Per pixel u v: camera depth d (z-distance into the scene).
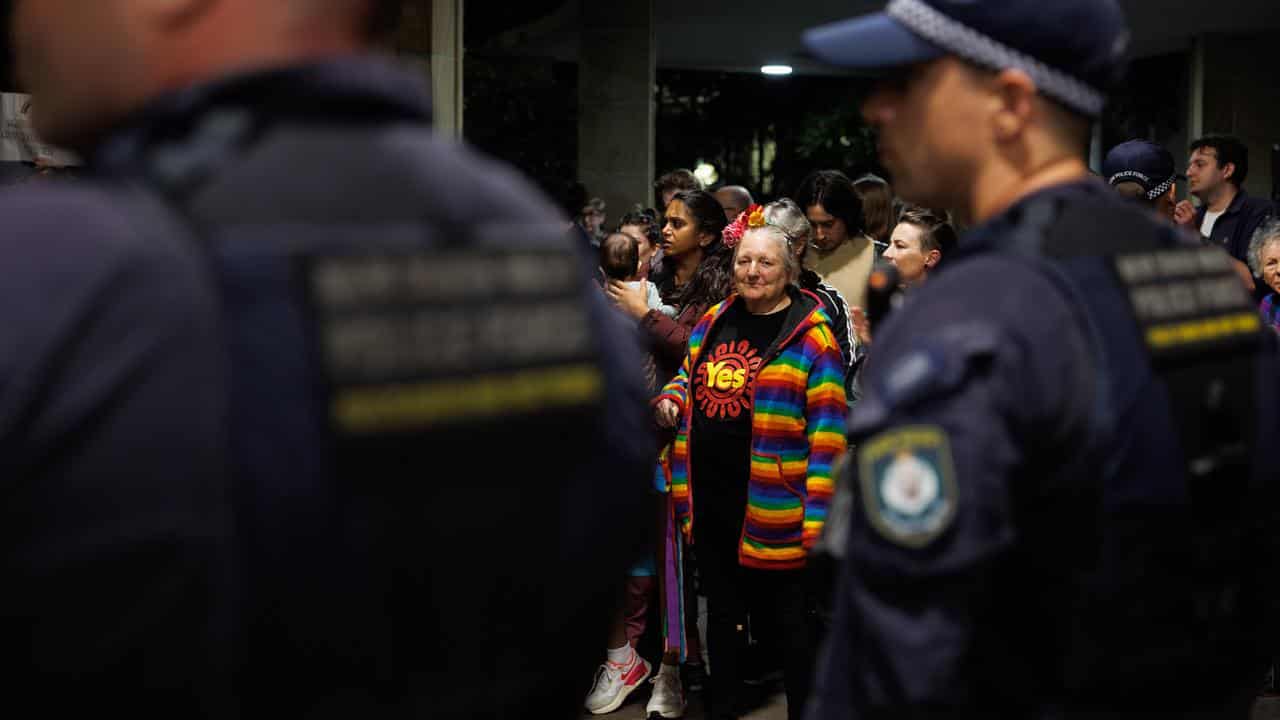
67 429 0.75
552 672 0.96
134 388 0.77
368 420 0.83
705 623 5.51
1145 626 1.29
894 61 1.43
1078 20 1.40
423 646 0.86
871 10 14.26
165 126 0.86
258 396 0.80
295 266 0.82
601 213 10.50
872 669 1.28
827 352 4.02
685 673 4.99
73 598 0.76
